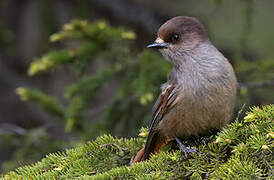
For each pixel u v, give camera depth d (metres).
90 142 7.91
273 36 14.87
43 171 7.45
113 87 14.98
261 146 6.68
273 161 6.64
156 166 7.06
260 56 14.55
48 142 11.79
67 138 12.98
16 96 17.36
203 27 8.76
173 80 8.56
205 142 8.66
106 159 7.73
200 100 8.15
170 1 15.61
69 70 16.27
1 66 16.66
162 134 8.80
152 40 14.89
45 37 13.55
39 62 10.83
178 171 7.08
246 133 7.11
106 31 10.95
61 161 7.52
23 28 16.06
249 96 11.16
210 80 8.12
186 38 8.56
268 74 11.31
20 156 11.52
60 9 14.84
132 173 6.85
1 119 17.09
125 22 15.17
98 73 11.38
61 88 16.28
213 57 8.25
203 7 15.30
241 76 11.45
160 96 8.60
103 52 11.19
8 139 12.02
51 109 11.52
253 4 11.52
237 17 14.66
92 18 15.02
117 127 11.21
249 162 6.64
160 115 8.62
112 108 11.38
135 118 11.27
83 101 11.19
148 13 15.28
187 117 8.34
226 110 8.23
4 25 15.19
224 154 7.21
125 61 11.37
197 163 7.12
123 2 15.37
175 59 8.59
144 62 10.95
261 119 7.02
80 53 10.94
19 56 16.33
